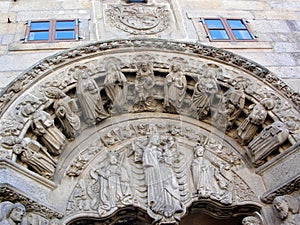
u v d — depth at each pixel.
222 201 5.89
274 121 6.43
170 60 7.12
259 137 6.26
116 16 8.03
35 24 7.82
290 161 5.89
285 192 5.70
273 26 8.38
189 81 7.02
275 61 7.55
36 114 5.88
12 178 5.15
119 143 6.51
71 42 7.43
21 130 5.71
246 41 7.93
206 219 6.48
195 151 6.43
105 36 7.58
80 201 5.73
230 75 7.03
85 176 6.06
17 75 6.70
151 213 5.57
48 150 5.94
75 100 6.44
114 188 5.79
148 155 6.13
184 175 6.16
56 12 8.12
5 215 4.70
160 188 5.74
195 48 7.32
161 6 8.42
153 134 6.53
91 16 8.06
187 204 5.78
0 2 8.20
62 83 6.51
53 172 5.72
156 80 6.98
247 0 9.00
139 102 6.81
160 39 7.35
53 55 6.83
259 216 5.84
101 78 6.71
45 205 5.27
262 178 6.24
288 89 6.82
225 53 7.32
